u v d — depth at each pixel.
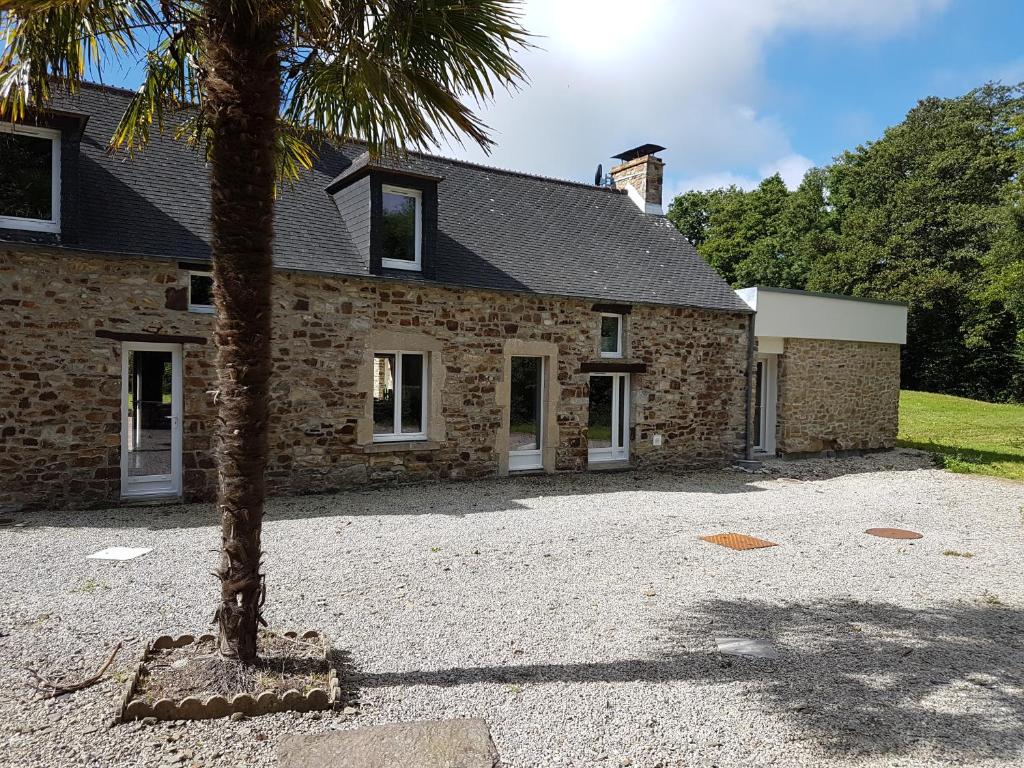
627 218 14.23
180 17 3.58
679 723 3.27
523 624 4.54
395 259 9.71
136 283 7.85
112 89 9.72
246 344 3.35
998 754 3.06
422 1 3.56
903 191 30.33
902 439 18.09
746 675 3.85
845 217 32.75
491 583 5.39
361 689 3.52
